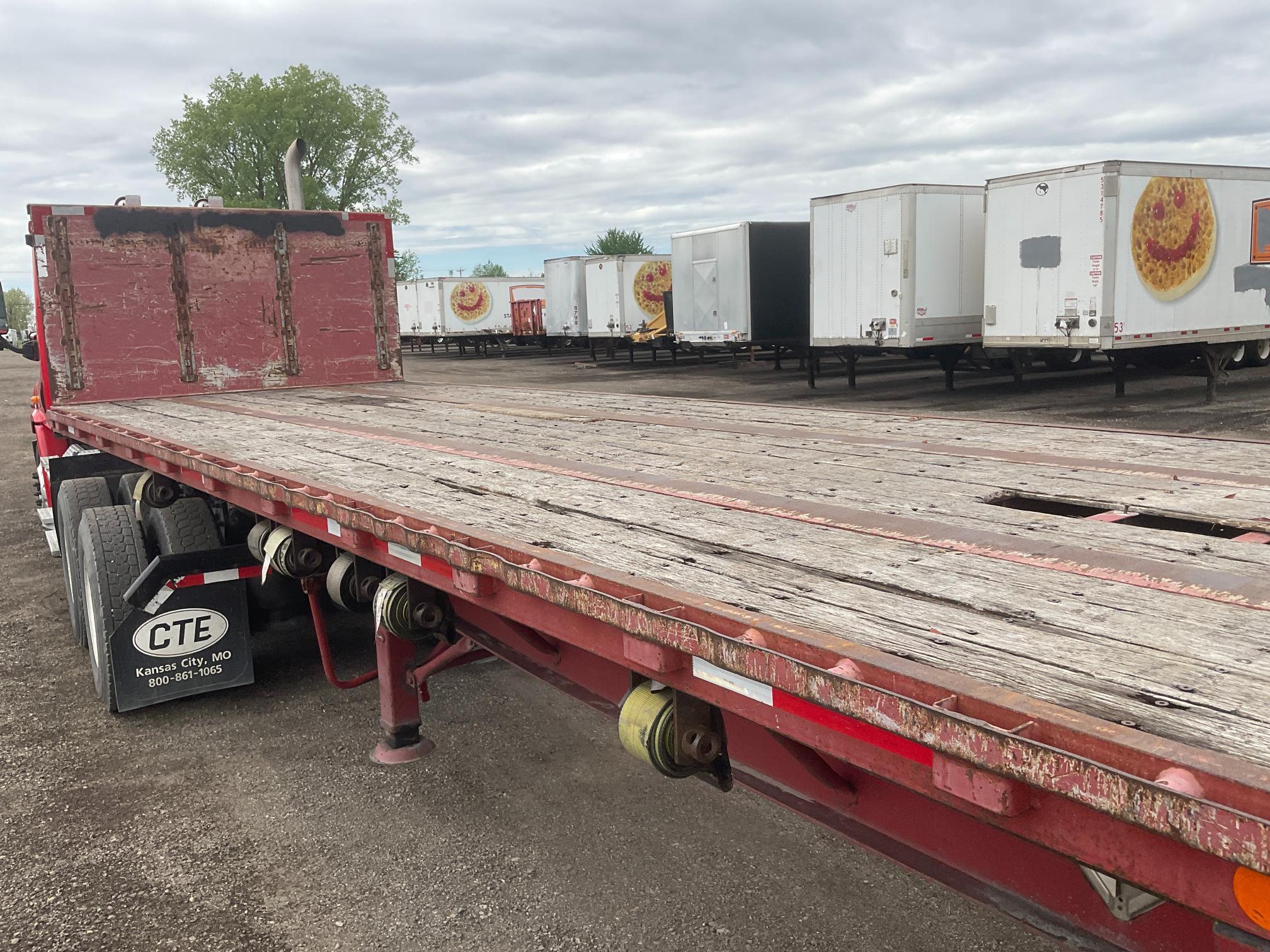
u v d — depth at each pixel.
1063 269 14.27
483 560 2.37
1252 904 1.08
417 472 3.69
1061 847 1.29
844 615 1.84
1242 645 1.63
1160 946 1.49
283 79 60.81
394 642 4.09
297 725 4.65
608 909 3.15
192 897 3.25
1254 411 13.76
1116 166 13.44
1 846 3.60
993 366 18.02
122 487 5.62
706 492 3.13
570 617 2.20
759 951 2.92
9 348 7.14
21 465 13.58
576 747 4.36
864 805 1.97
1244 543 2.31
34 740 4.55
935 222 16.09
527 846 3.54
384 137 64.00
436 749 4.35
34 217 6.60
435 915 3.12
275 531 4.14
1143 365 16.22
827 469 3.51
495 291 39.41
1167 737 1.28
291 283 7.62
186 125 60.53
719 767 2.30
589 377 24.69
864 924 3.04
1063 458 3.65
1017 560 2.22
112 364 6.97
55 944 3.01
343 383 7.93
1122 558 2.19
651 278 29.67
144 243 7.00
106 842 3.62
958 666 1.56
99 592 4.62
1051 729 1.26
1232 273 15.20
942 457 3.76
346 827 3.70
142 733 4.60
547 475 3.55
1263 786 1.05
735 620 1.74
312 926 3.08
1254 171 15.21
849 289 17.02
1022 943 2.93
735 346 22.56
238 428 5.17
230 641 4.83
